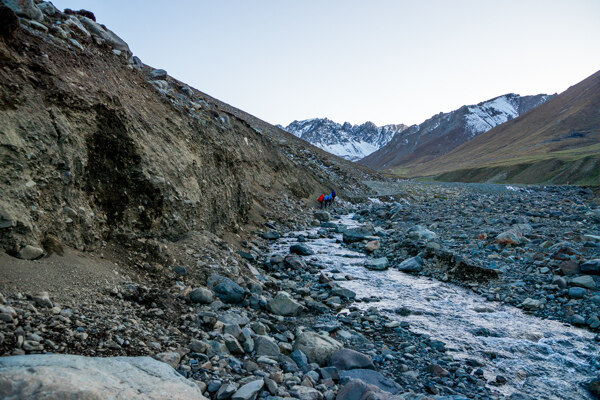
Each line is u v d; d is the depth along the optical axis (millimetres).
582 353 9500
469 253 17422
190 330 7734
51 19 12664
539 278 14320
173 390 4906
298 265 15875
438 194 50094
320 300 12641
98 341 6000
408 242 19609
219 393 5672
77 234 8992
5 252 7031
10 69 8781
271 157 34094
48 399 3740
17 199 7555
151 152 12578
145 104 14859
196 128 17797
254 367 6961
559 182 110000
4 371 3887
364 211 33156
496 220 23875
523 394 7535
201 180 15727
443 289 14406
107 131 10812
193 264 11516
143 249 10633
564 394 7703
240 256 14555
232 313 9242
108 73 13461
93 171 10102
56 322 5938
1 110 7910
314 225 27000
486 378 8219
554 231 20344
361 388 6422
